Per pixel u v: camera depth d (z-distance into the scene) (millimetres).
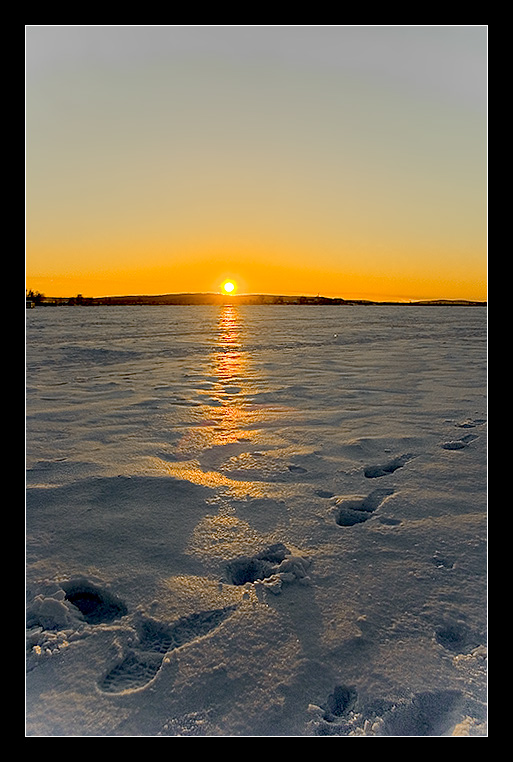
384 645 1801
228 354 12016
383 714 1541
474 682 1641
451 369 8984
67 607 2031
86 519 2754
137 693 1617
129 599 2076
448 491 3143
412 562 2332
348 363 10039
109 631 1900
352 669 1697
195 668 1706
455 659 1739
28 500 2979
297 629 1888
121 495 3068
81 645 1830
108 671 1717
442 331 20656
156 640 1871
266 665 1714
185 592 2115
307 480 3369
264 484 3285
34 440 4250
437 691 1611
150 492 3117
